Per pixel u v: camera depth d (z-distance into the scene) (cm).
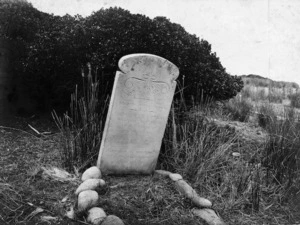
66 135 351
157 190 285
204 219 258
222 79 462
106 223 223
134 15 409
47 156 331
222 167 332
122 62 284
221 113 499
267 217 281
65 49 394
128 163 313
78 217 235
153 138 321
